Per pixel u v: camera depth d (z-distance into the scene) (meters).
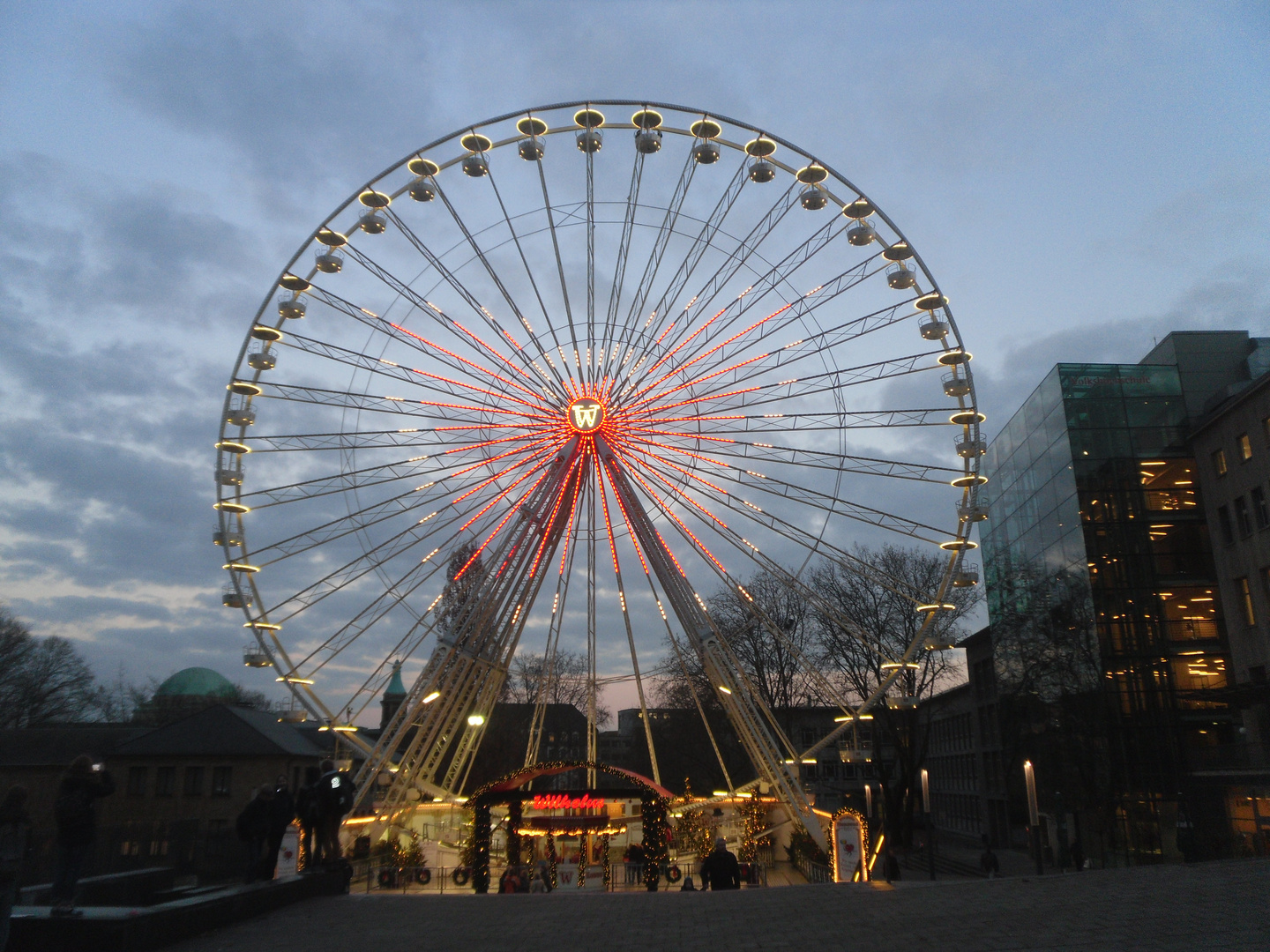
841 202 33.09
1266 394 42.03
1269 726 41.34
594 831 28.81
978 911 12.23
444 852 35.44
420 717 34.81
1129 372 50.12
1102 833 45.91
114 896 14.41
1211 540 46.53
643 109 31.91
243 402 33.25
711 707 64.31
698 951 10.32
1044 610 53.12
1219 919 10.93
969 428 32.88
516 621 35.19
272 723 64.12
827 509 33.06
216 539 32.47
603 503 35.53
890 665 33.53
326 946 10.98
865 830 25.70
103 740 62.44
